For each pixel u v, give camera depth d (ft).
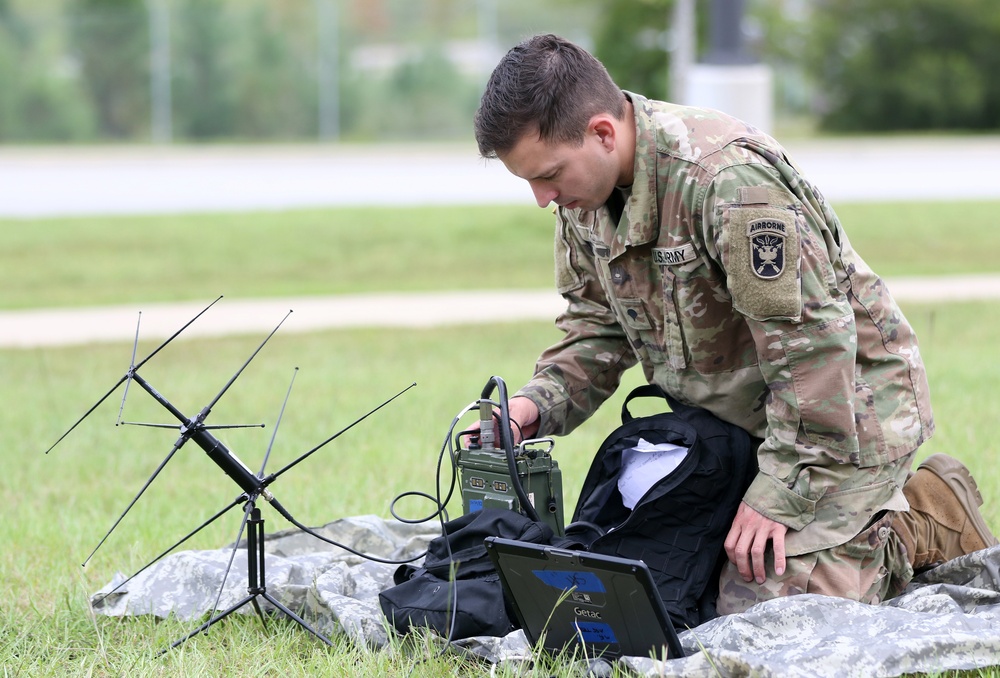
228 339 41.19
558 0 147.02
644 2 120.98
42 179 97.76
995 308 43.42
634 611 12.38
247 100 147.84
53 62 146.00
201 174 100.83
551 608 13.00
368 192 87.56
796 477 13.32
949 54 163.63
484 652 13.53
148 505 21.83
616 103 13.29
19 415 29.91
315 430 27.43
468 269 58.85
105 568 18.10
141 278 56.85
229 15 148.56
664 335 14.35
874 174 93.86
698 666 12.01
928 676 12.00
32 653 14.67
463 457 14.70
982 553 14.90
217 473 24.26
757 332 13.06
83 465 25.05
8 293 52.75
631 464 14.47
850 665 11.90
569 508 20.47
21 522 20.61
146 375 35.06
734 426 14.25
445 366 35.19
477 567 14.17
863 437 13.60
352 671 13.33
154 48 146.61
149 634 15.06
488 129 13.12
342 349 38.75
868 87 163.12
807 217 13.06
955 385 29.78
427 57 151.84
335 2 161.68
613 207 13.96
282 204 81.05
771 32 164.25
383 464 23.97
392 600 14.32
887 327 14.01
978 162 103.65
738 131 13.25
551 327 42.14
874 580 14.11
